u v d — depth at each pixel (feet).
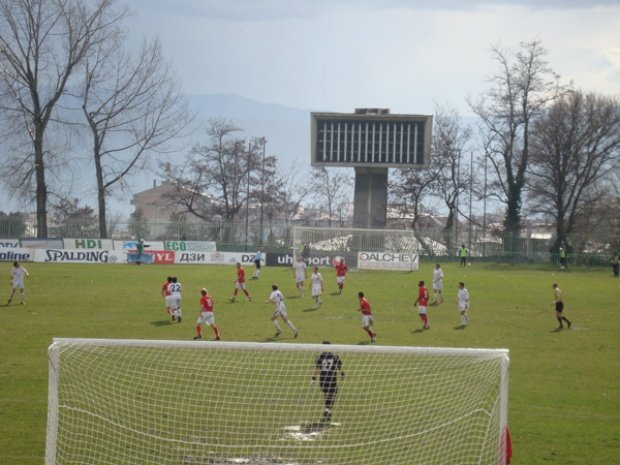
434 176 319.06
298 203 383.24
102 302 149.89
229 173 342.44
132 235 256.11
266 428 66.54
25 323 126.72
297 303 152.56
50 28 266.16
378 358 85.10
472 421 68.64
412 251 225.56
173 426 66.85
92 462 60.80
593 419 77.82
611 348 117.39
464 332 127.54
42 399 80.48
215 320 132.05
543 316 146.00
